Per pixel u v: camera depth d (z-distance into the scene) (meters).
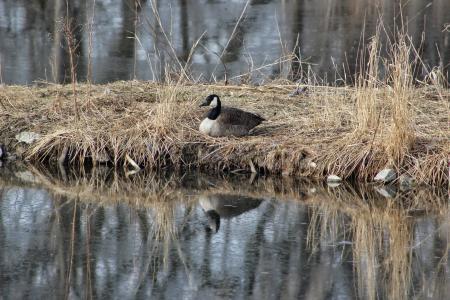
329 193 14.59
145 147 15.56
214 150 15.40
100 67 22.34
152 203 14.24
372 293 10.49
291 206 14.01
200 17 27.25
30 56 23.20
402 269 11.29
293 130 16.03
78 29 25.58
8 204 14.03
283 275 11.06
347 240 12.38
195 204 14.16
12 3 28.91
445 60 22.80
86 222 13.16
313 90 18.22
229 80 20.20
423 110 16.58
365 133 15.07
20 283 10.77
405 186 14.39
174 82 18.20
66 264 11.39
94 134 16.02
